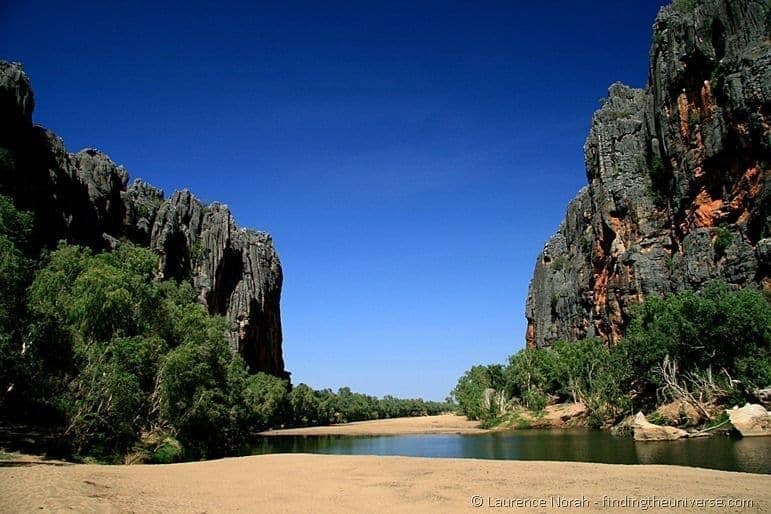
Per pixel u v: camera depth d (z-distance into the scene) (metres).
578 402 105.75
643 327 75.19
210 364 60.16
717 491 24.19
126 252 56.97
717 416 56.16
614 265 119.25
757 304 61.38
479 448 62.09
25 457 36.22
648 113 114.75
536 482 27.77
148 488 24.81
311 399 167.62
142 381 47.62
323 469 35.41
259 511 20.62
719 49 89.44
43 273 43.06
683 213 99.00
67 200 97.12
